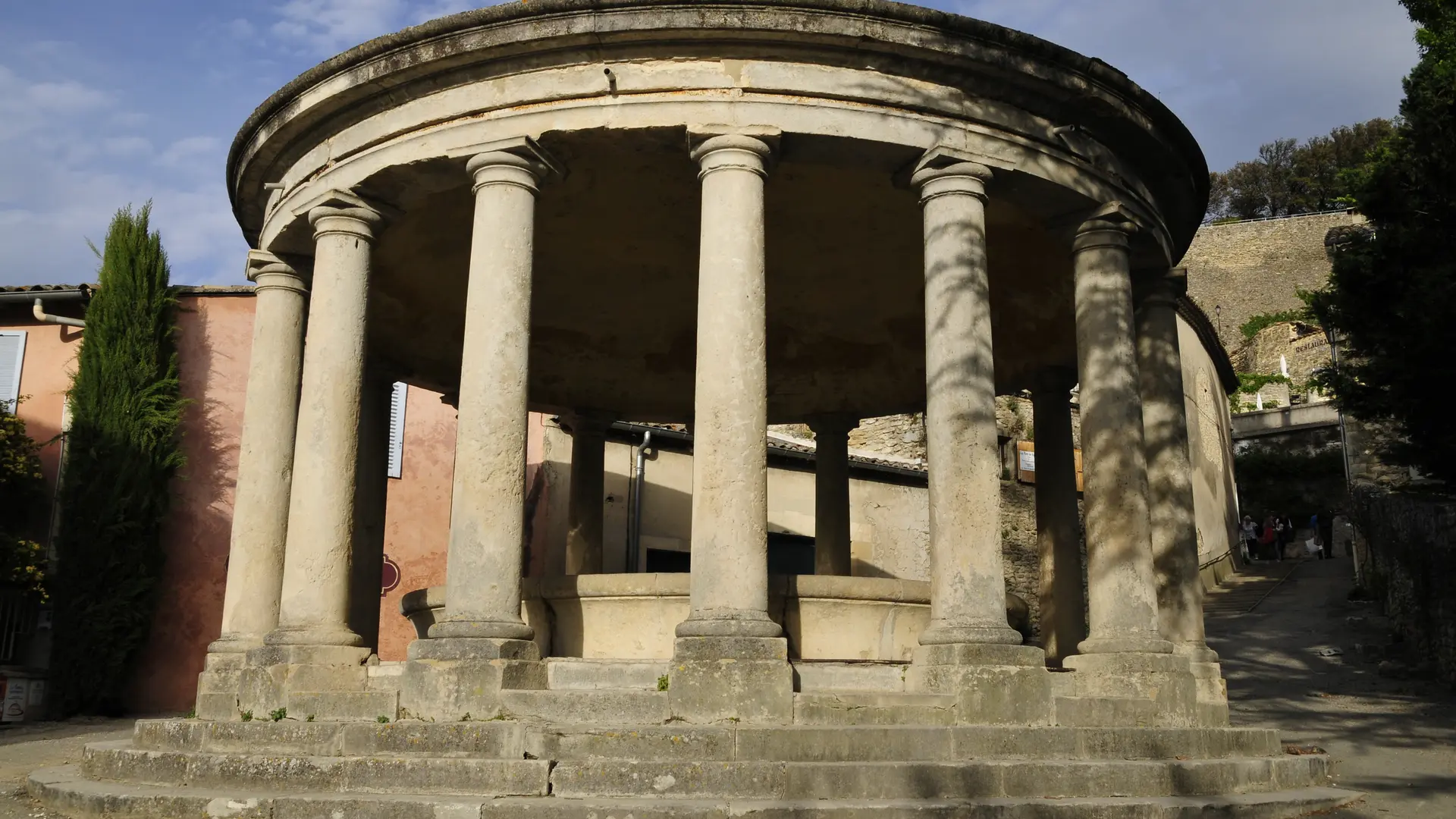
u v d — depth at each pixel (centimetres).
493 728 897
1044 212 1249
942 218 1118
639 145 1123
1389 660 2092
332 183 1223
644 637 1165
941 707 969
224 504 2092
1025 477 2950
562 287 1750
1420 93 1741
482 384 1054
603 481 1944
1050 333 1670
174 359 2073
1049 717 1005
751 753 881
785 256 1666
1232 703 1778
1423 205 1716
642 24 1080
